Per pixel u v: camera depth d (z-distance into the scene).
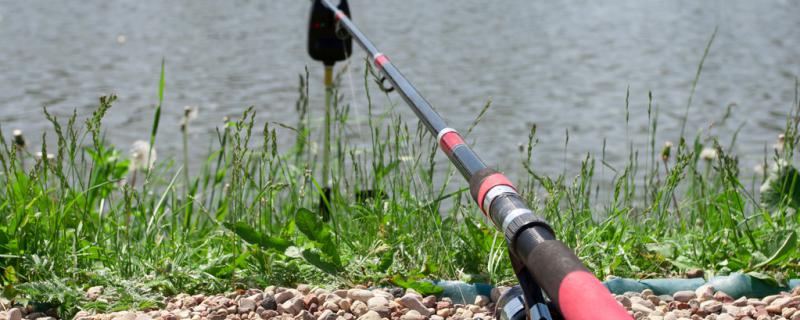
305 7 9.21
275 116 4.16
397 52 6.31
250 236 1.39
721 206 1.65
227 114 4.22
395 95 4.48
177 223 1.72
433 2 9.73
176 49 6.39
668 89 5.01
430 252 1.43
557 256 0.84
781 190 1.62
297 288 1.34
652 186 1.83
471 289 1.34
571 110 4.40
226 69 5.51
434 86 5.02
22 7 9.07
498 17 8.53
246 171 1.49
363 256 1.44
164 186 2.39
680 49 6.54
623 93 4.88
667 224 1.65
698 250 1.50
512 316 0.96
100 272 1.35
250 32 7.36
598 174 3.12
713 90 4.98
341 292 1.31
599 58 6.08
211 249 1.49
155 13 8.71
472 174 1.05
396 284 1.35
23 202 1.42
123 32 7.35
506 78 5.29
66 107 4.36
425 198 1.56
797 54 6.29
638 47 6.63
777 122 4.17
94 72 5.41
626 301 1.30
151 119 4.10
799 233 1.50
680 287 1.37
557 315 0.93
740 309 1.29
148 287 1.33
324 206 1.71
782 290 1.36
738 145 3.73
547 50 6.44
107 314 1.26
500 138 3.79
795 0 9.95
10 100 4.52
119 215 1.66
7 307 1.28
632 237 1.48
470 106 4.47
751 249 1.50
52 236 1.40
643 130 3.99
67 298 1.28
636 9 9.24
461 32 7.43
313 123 3.02
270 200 1.52
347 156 2.40
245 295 1.32
